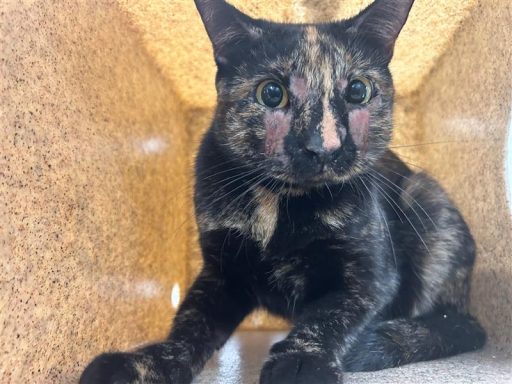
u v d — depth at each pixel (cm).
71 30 24
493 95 30
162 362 21
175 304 40
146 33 34
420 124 42
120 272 29
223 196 26
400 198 30
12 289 18
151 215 36
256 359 28
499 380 22
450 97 37
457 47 35
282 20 34
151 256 35
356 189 25
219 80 26
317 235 25
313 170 23
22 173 19
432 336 27
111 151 29
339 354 22
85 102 25
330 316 23
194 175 28
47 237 20
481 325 29
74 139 24
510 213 27
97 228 26
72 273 23
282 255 25
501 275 28
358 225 25
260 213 25
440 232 30
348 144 24
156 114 38
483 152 31
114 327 28
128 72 32
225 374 24
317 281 26
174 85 41
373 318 25
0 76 18
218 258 26
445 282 30
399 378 22
